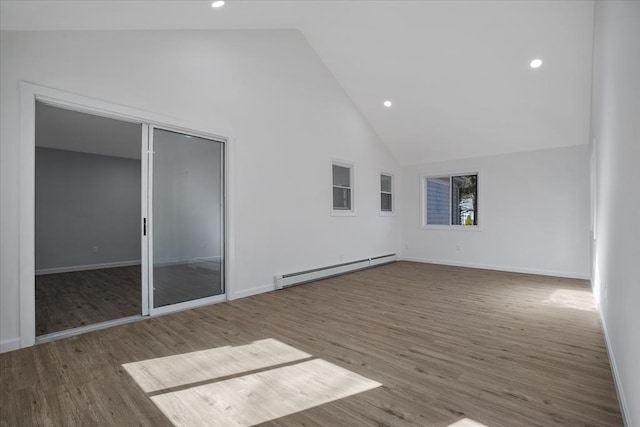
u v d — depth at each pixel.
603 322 2.92
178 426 1.62
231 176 4.19
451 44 4.48
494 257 6.38
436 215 7.85
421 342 2.71
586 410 1.72
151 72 3.47
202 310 3.69
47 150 6.23
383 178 7.39
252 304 3.94
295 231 5.10
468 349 2.56
